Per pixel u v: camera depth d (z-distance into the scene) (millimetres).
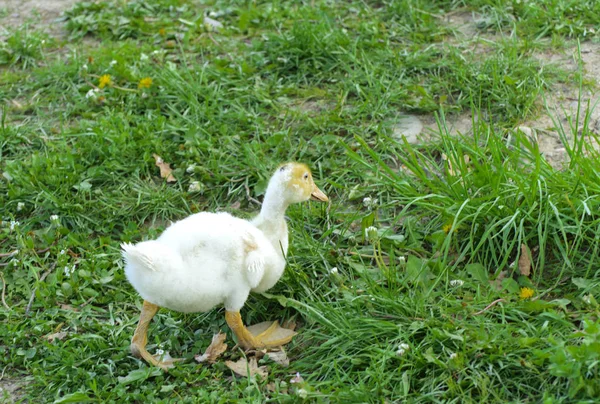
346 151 6637
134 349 4984
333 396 4578
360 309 5156
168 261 4680
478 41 7996
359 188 6359
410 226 5887
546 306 5008
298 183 5137
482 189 5832
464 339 4707
